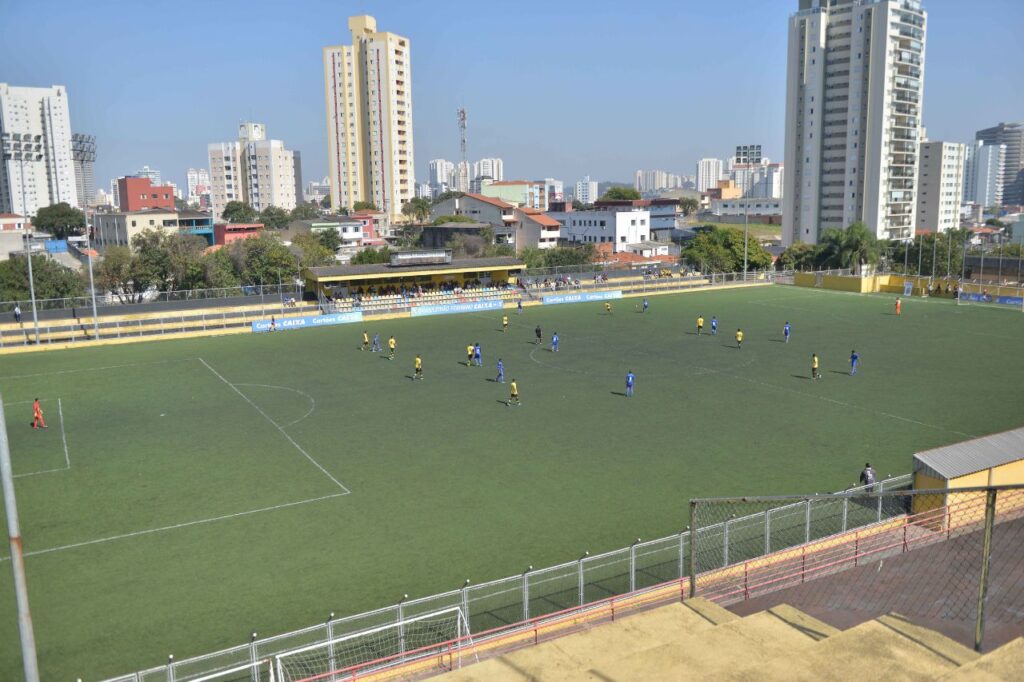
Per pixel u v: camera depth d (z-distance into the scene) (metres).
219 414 54.47
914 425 49.91
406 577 30.22
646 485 39.88
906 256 132.75
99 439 49.03
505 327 87.31
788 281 131.00
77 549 33.34
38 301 90.06
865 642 9.50
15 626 27.12
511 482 40.66
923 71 182.62
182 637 26.14
